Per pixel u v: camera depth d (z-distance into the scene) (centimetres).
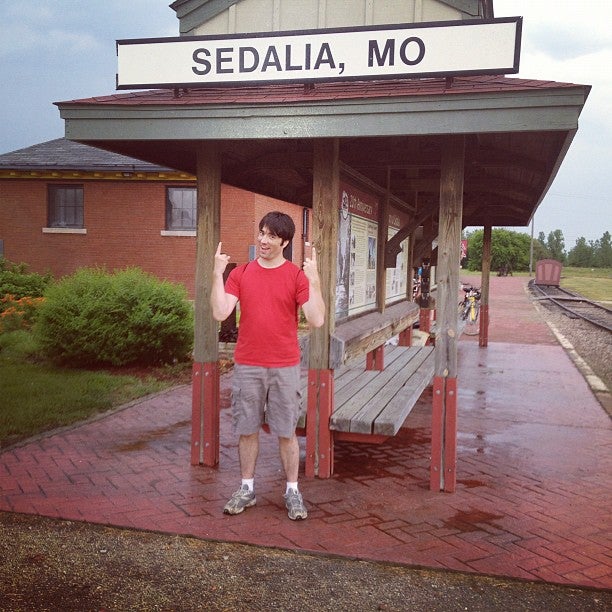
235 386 429
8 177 1947
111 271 1930
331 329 496
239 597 329
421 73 424
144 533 400
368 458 564
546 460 570
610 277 7494
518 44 409
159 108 452
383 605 324
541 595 337
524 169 645
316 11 528
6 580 340
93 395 780
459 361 1175
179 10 552
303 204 903
